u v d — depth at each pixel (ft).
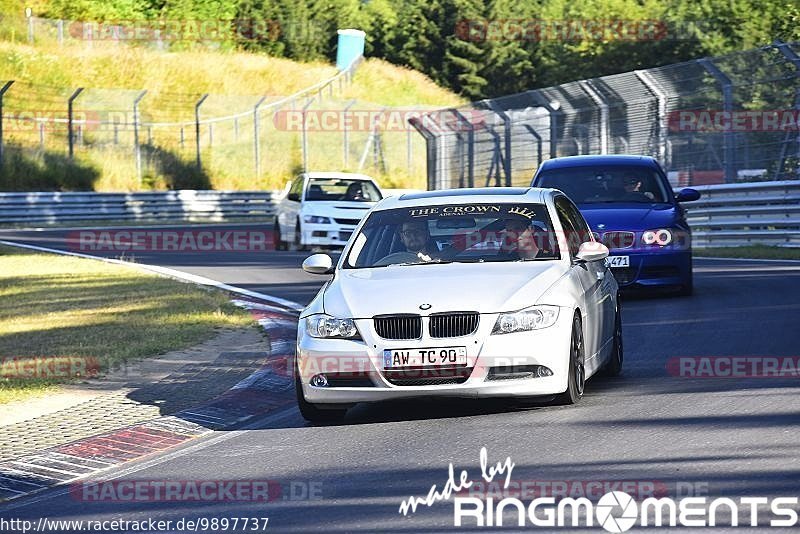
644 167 196.13
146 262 276.00
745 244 279.90
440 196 121.80
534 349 98.94
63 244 336.08
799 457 80.23
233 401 114.32
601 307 114.73
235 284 222.48
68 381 125.70
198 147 554.87
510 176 369.91
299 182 329.11
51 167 506.89
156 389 120.88
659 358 127.95
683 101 305.53
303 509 75.00
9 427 105.29
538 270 106.52
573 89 337.52
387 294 102.17
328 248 313.53
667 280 178.29
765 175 283.59
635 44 532.73
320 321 102.47
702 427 91.61
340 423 104.32
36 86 610.65
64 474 90.53
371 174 606.14
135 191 497.46
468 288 101.71
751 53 281.95
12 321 173.47
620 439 88.99
